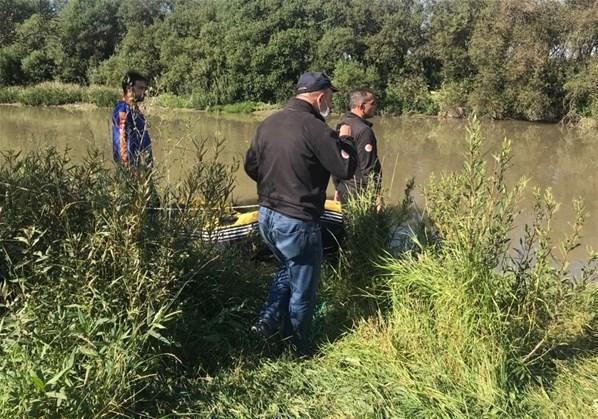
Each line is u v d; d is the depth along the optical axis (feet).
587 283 12.54
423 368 10.78
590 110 91.81
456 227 11.77
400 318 11.80
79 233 10.21
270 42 124.88
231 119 93.09
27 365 8.21
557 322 11.22
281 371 10.70
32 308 8.98
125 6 159.53
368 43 123.95
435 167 44.27
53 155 11.75
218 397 9.81
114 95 116.88
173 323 10.17
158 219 10.77
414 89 115.96
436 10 118.62
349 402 9.98
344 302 13.02
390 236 13.61
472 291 11.03
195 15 144.05
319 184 10.75
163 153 15.61
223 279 12.46
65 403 7.99
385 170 42.39
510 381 10.39
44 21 159.63
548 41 96.94
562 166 47.44
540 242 11.30
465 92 106.42
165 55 132.98
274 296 11.62
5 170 11.13
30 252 9.64
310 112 11.00
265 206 10.86
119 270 9.90
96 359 8.68
